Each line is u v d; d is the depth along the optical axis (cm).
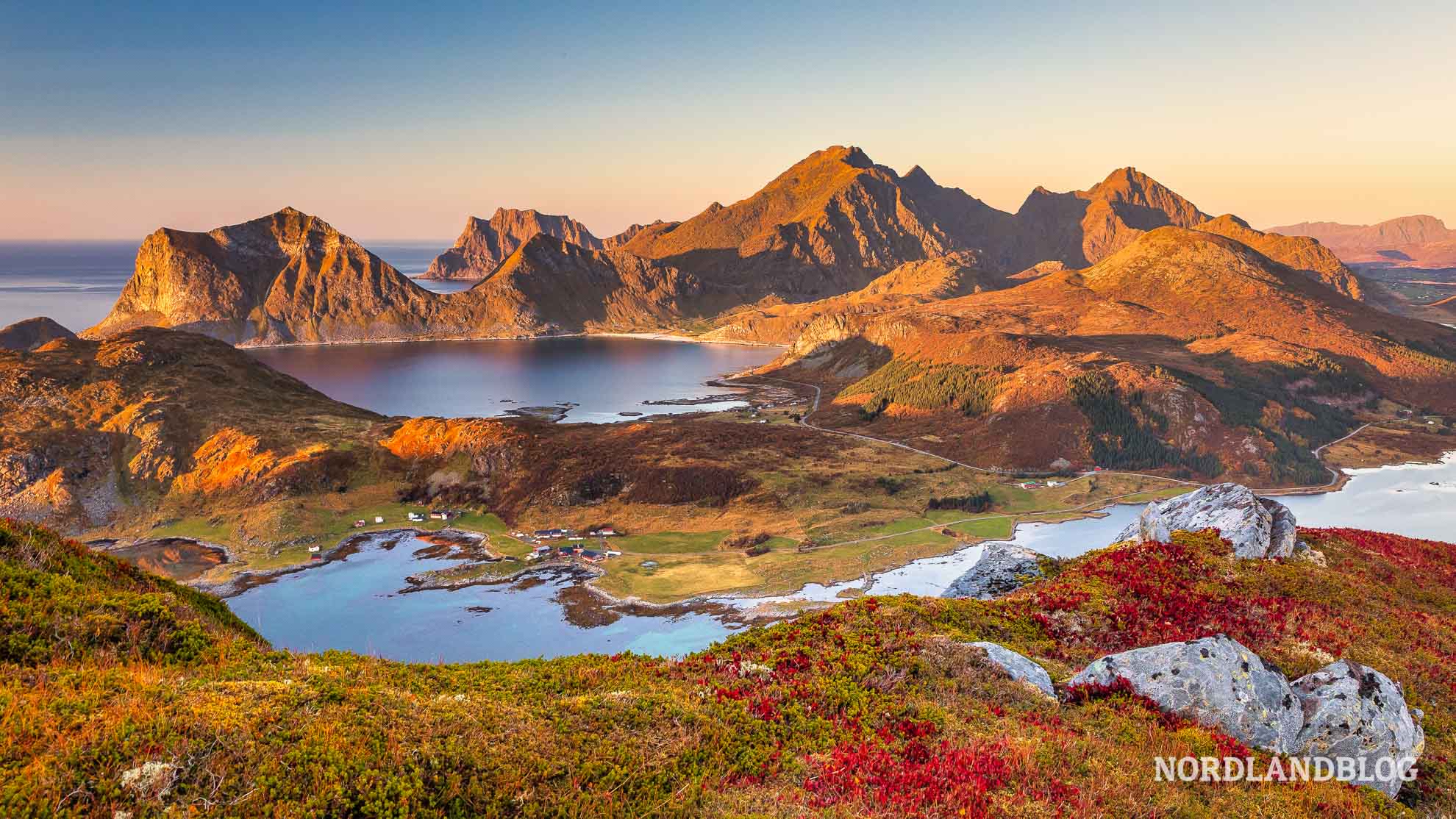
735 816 1337
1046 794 1477
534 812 1300
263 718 1362
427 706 1570
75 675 1451
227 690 1469
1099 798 1499
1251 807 1572
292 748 1295
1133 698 2031
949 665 2158
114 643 1744
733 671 2048
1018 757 1609
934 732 1762
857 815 1352
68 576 1958
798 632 2430
